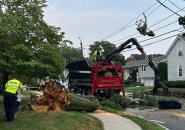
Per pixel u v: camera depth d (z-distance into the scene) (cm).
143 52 2784
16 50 2120
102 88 2802
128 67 8325
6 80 2294
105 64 2897
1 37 2078
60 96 1767
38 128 1297
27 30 2197
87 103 1828
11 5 2317
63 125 1352
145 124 1527
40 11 2362
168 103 2377
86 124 1423
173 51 5944
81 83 3042
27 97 3005
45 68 2158
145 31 2645
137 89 5569
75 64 3108
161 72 6425
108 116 1723
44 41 2342
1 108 1914
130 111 2248
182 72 5762
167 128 1530
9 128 1300
